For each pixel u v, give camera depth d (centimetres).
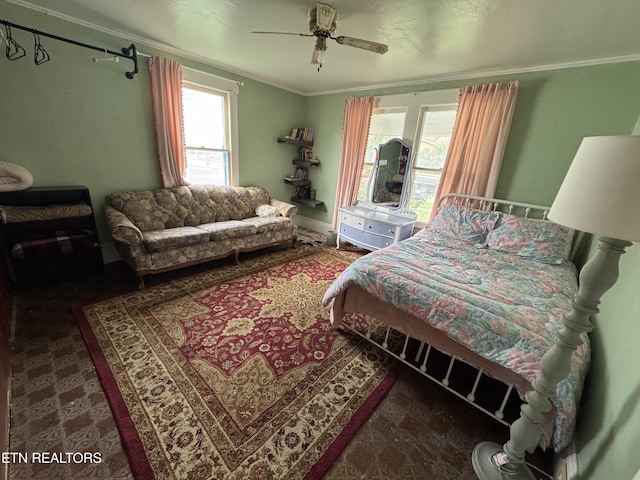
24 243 216
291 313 224
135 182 295
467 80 291
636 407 77
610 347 115
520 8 163
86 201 248
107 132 266
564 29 184
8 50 205
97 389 142
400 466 117
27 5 206
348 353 183
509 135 273
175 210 303
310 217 487
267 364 169
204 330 196
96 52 243
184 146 313
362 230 354
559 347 92
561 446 107
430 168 341
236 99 356
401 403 149
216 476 108
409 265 186
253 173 408
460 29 196
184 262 271
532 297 156
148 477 106
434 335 150
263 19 206
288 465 114
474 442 129
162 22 223
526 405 104
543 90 250
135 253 236
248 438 124
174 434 123
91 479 105
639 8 153
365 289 171
